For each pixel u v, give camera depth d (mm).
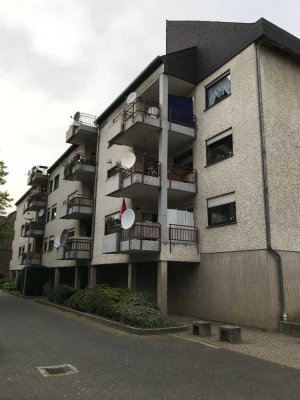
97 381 6324
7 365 7246
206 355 8391
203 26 17906
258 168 13438
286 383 6352
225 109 15602
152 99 19531
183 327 11648
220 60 16312
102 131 23969
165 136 16797
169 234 15734
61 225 29641
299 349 9203
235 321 13484
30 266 29453
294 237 13352
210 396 5645
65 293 19750
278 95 14359
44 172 36250
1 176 28391
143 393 5734
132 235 15398
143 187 16531
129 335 10875
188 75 17719
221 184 15258
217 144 15977
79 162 24109
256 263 12961
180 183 16500
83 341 9891
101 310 14086
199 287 15648
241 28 15227
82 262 24062
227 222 14680
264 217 12898
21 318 14805
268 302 12211
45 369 7031
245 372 7012
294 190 13836
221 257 14641
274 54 14742
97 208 23094
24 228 40031
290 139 14258
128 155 17656
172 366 7391
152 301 13984
